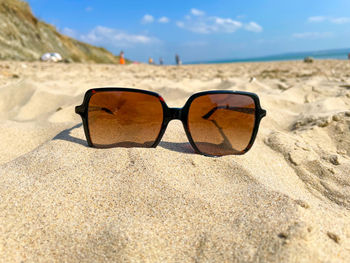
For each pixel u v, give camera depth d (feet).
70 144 0.61
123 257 0.34
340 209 0.50
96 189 0.46
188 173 0.52
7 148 0.71
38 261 0.34
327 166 0.64
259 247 0.34
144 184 0.47
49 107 1.12
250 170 0.54
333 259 0.33
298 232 0.35
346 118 0.87
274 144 0.72
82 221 0.39
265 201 0.43
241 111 0.61
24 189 0.44
